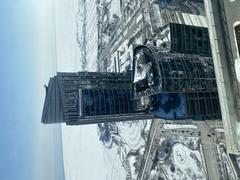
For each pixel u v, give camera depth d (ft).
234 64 222.48
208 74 414.62
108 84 603.26
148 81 409.69
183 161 629.92
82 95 563.07
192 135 605.31
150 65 402.72
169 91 388.16
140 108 540.52
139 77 429.79
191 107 428.15
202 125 578.25
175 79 389.80
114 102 577.84
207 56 458.50
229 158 504.43
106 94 578.66
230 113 221.46
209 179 553.64
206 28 460.55
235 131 219.41
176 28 442.50
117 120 574.56
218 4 236.43
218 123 537.65
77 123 556.51
